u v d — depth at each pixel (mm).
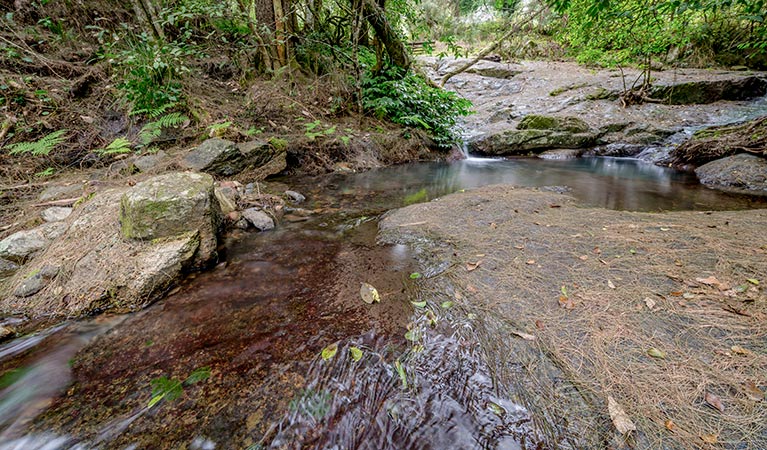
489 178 5027
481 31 12016
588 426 1039
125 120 4312
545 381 1207
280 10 5672
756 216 2678
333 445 1042
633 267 1883
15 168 3309
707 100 8258
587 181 4762
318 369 1308
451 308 1661
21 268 1954
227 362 1353
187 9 4895
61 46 4758
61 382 1267
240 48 6141
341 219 3078
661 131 6930
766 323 1384
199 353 1409
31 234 2201
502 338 1428
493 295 1736
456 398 1165
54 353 1419
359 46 6906
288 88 5816
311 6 6289
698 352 1274
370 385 1231
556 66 12500
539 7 7930
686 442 966
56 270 1852
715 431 989
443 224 2771
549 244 2252
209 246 2184
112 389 1231
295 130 5277
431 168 5801
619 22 6516
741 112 7352
